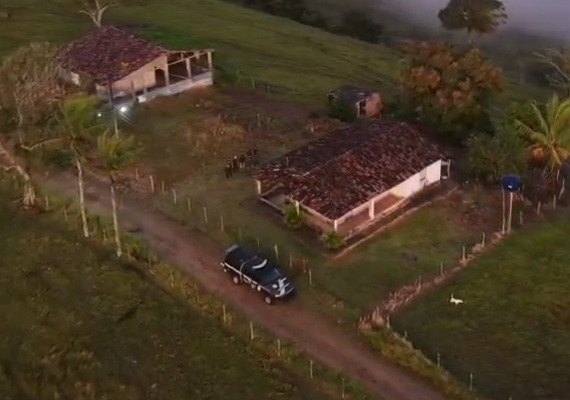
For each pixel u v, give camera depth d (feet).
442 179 209.46
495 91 237.66
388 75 329.93
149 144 225.35
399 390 140.05
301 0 483.92
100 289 162.71
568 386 144.15
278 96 271.28
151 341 149.38
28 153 200.95
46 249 175.11
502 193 204.44
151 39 262.47
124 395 136.26
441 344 153.79
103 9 336.29
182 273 169.37
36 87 202.08
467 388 140.36
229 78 276.82
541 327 159.74
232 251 168.35
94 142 177.58
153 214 192.24
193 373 142.31
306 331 154.10
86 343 148.15
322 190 184.75
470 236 187.83
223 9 404.57
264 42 354.33
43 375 140.36
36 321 153.17
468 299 166.61
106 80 244.01
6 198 196.44
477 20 378.32
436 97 230.48
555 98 207.00
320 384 141.38
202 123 238.48
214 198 199.82
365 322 154.81
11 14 342.23
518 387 143.54
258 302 161.99
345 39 392.68
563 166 224.53
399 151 200.23
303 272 171.94
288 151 223.51
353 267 174.29
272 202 196.44
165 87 255.91
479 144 210.59
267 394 138.10
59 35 320.29
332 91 268.00
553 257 181.68
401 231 188.03
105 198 198.49
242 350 148.56
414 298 165.58
